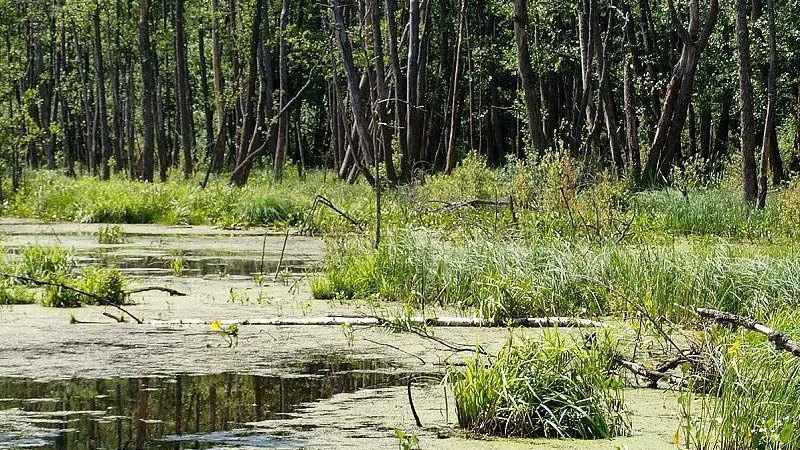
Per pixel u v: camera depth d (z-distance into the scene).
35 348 9.54
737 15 21.94
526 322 10.99
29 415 7.21
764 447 6.37
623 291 11.07
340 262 13.77
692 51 25.91
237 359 9.20
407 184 24.39
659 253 12.20
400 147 29.12
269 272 15.60
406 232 13.51
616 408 7.22
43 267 13.95
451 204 19.47
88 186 28.31
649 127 34.41
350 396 7.90
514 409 6.92
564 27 36.69
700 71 36.12
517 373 7.18
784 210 19.98
